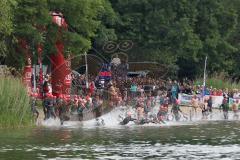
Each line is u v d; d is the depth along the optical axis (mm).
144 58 165000
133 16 169375
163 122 109750
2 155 64562
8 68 99562
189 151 69125
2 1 104875
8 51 116000
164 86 137250
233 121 120938
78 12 122000
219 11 185000
